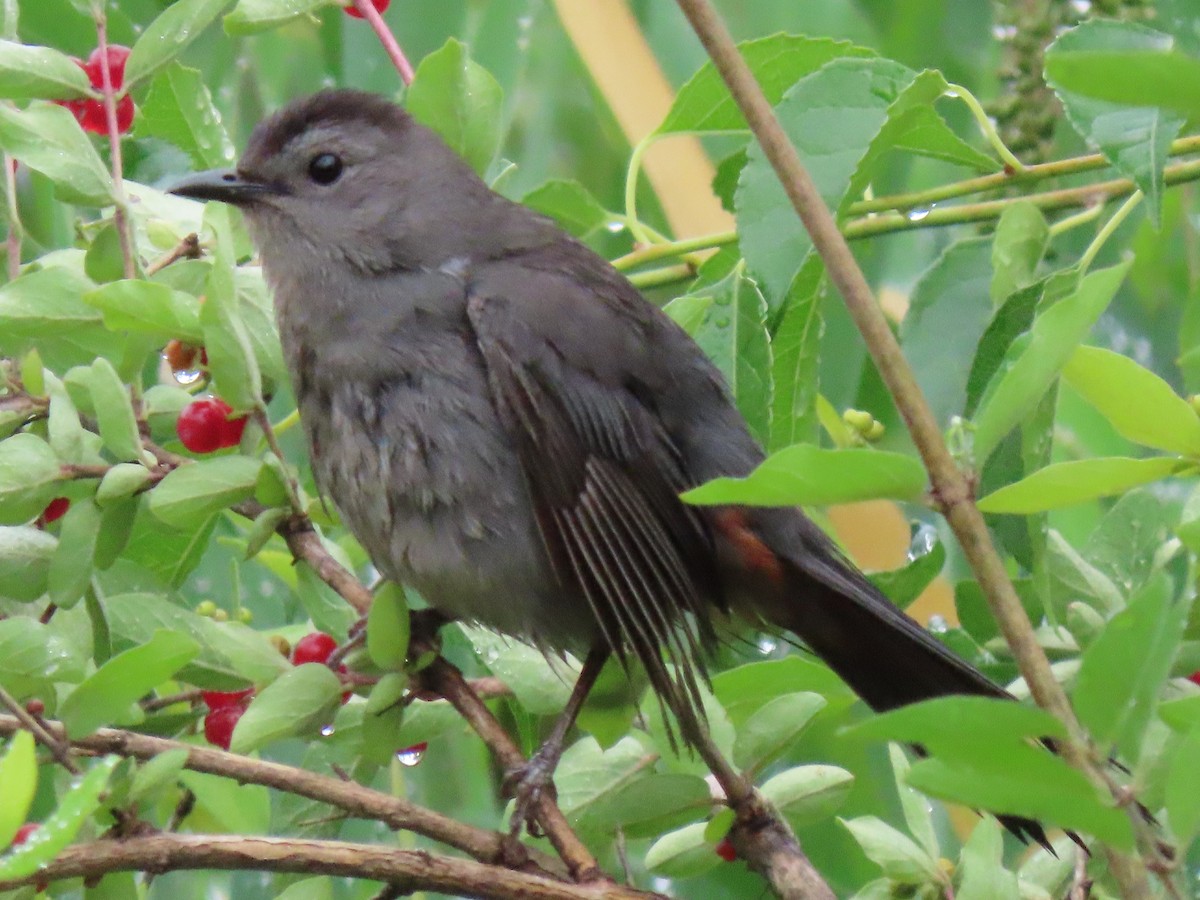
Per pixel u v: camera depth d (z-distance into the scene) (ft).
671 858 21.40
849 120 24.03
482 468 25.68
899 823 30.37
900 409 15.31
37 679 19.20
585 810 21.80
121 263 23.43
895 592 25.73
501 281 26.48
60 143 22.94
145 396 24.39
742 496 14.58
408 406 25.96
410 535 25.96
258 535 22.99
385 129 27.50
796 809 21.65
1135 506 23.08
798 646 25.98
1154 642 13.70
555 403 25.77
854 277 15.46
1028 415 17.34
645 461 26.09
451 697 22.21
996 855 19.76
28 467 21.59
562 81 36.99
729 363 25.40
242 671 21.45
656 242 29.40
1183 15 26.96
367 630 21.48
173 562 25.61
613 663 23.91
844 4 35.86
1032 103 28.81
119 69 25.30
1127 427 16.38
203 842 17.65
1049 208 25.61
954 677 23.73
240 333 22.41
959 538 15.11
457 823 19.52
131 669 18.35
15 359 23.54
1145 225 31.94
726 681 22.00
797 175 15.71
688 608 25.30
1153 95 12.17
